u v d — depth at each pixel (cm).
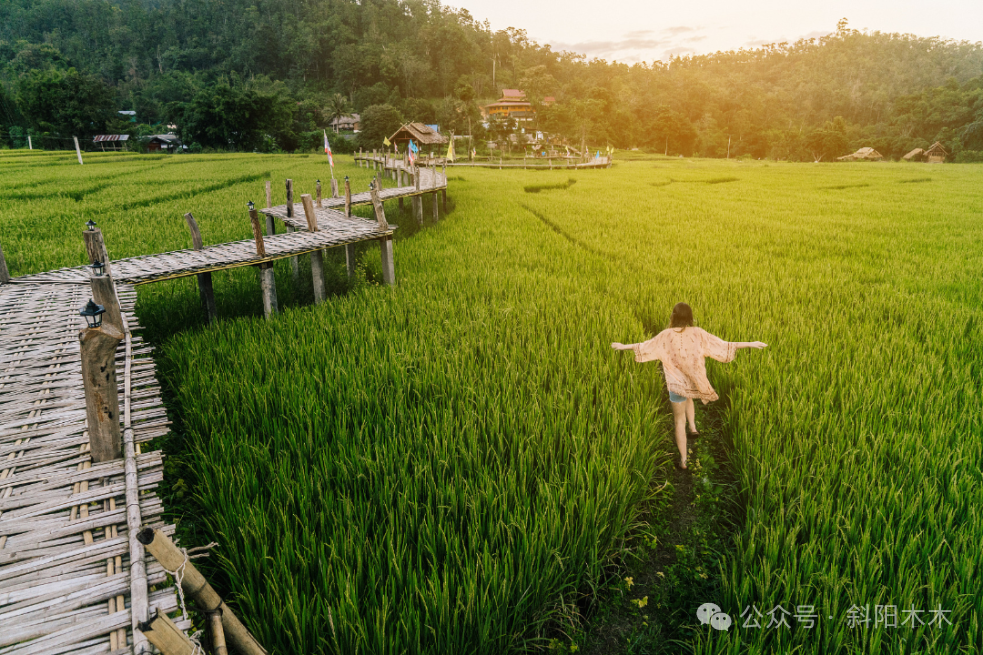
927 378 615
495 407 539
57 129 8219
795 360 670
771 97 15788
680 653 351
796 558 364
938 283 1058
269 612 331
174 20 15888
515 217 1927
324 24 14825
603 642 370
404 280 1076
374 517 398
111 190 2797
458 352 694
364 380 620
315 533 394
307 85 14038
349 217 1238
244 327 823
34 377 511
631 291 980
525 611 356
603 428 543
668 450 586
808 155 10825
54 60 12669
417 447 491
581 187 3378
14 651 235
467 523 413
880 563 350
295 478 456
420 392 598
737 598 345
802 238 1562
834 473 448
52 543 302
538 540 384
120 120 8781
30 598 264
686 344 542
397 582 352
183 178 3422
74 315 691
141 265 836
